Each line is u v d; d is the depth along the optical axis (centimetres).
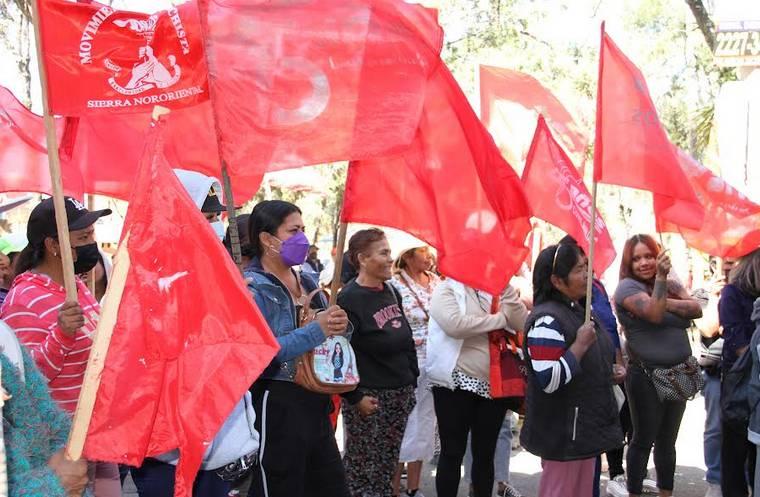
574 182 567
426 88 436
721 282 700
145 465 400
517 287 755
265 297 436
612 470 730
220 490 405
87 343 409
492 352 600
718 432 671
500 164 452
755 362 509
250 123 379
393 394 582
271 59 382
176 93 395
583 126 807
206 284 304
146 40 393
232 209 398
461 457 607
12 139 517
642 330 621
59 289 414
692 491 738
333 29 388
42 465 279
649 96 559
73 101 386
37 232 413
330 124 382
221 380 300
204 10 377
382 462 583
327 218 3631
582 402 484
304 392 448
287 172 1142
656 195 619
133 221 298
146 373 294
